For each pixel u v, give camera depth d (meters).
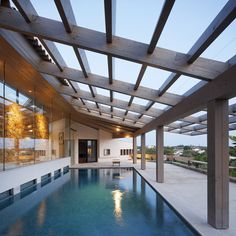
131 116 11.52
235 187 8.44
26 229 4.71
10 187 7.52
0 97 7.36
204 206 5.85
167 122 8.21
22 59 5.63
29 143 9.88
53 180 11.34
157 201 6.88
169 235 4.36
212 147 4.41
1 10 4.12
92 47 4.20
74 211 5.98
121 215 5.60
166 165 17.11
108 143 21.81
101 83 6.72
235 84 3.51
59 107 13.56
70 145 18.00
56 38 4.13
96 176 12.59
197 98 5.05
